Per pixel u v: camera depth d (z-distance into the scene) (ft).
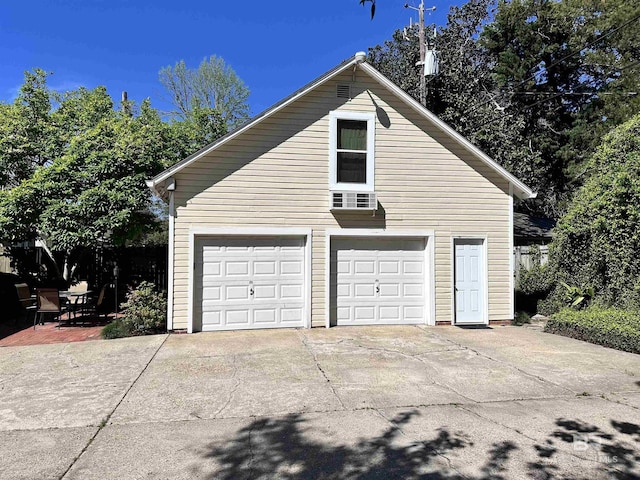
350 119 34.55
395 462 12.71
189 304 31.94
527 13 74.69
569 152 75.82
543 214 81.82
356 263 35.04
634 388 19.76
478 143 57.16
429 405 17.52
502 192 36.81
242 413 16.67
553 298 39.50
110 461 12.85
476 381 20.75
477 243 36.60
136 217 39.01
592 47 74.02
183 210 32.17
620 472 12.17
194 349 26.84
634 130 34.63
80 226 35.22
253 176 33.14
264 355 25.43
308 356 25.23
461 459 12.89
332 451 13.43
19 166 41.32
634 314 29.94
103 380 20.85
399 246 35.76
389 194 35.01
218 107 97.81
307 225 33.81
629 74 70.95
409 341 29.32
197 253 32.60
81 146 38.01
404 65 71.56
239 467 12.46
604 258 35.04
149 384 20.22
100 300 38.93
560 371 22.40
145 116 49.78
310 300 33.73
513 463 12.65
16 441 14.26
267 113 32.81
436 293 35.50
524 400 18.21
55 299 34.14
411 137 35.45
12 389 19.67
